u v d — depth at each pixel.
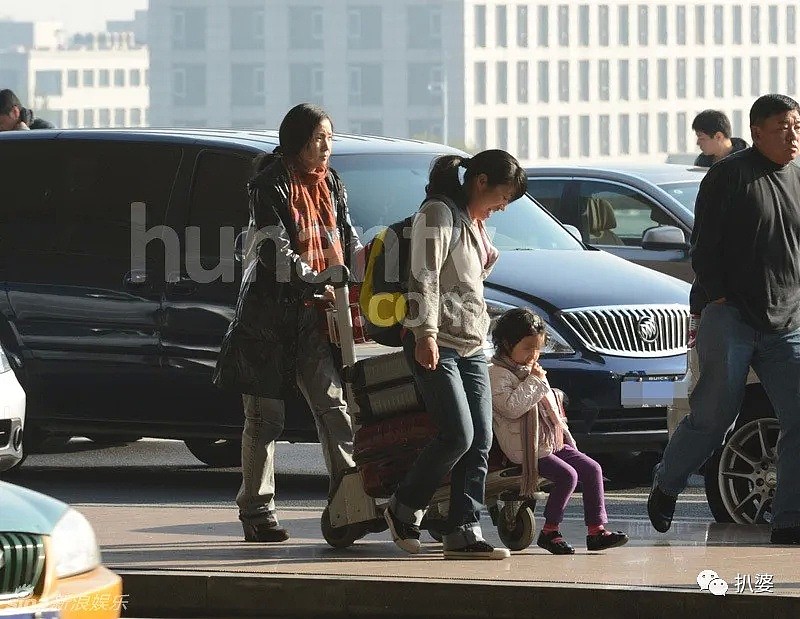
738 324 19.70
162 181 25.78
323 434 19.77
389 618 17.14
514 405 19.12
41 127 38.03
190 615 17.62
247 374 19.50
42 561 13.44
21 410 23.16
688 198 33.91
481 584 16.94
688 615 16.34
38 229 26.59
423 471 18.61
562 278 25.62
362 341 19.91
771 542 19.95
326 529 19.62
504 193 18.44
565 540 19.84
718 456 21.81
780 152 19.53
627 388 24.98
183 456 30.28
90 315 25.98
